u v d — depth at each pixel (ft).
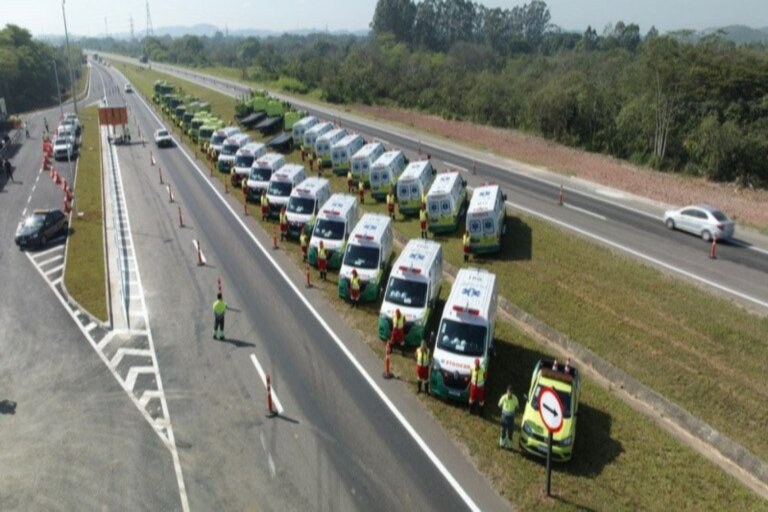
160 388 65.16
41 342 75.61
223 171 170.19
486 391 64.69
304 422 59.00
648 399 64.39
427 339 74.90
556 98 206.80
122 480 51.65
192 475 52.01
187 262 102.22
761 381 64.69
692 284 86.48
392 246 99.40
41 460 54.44
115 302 86.53
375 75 337.93
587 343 74.02
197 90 367.04
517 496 49.26
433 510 47.67
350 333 77.51
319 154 164.35
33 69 376.68
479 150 190.80
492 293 69.92
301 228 110.42
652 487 50.55
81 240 114.11
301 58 481.87
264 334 77.00
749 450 55.83
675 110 169.17
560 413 47.91
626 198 135.33
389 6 572.92
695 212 107.55
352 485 50.44
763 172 151.94
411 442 56.03
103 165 182.70
